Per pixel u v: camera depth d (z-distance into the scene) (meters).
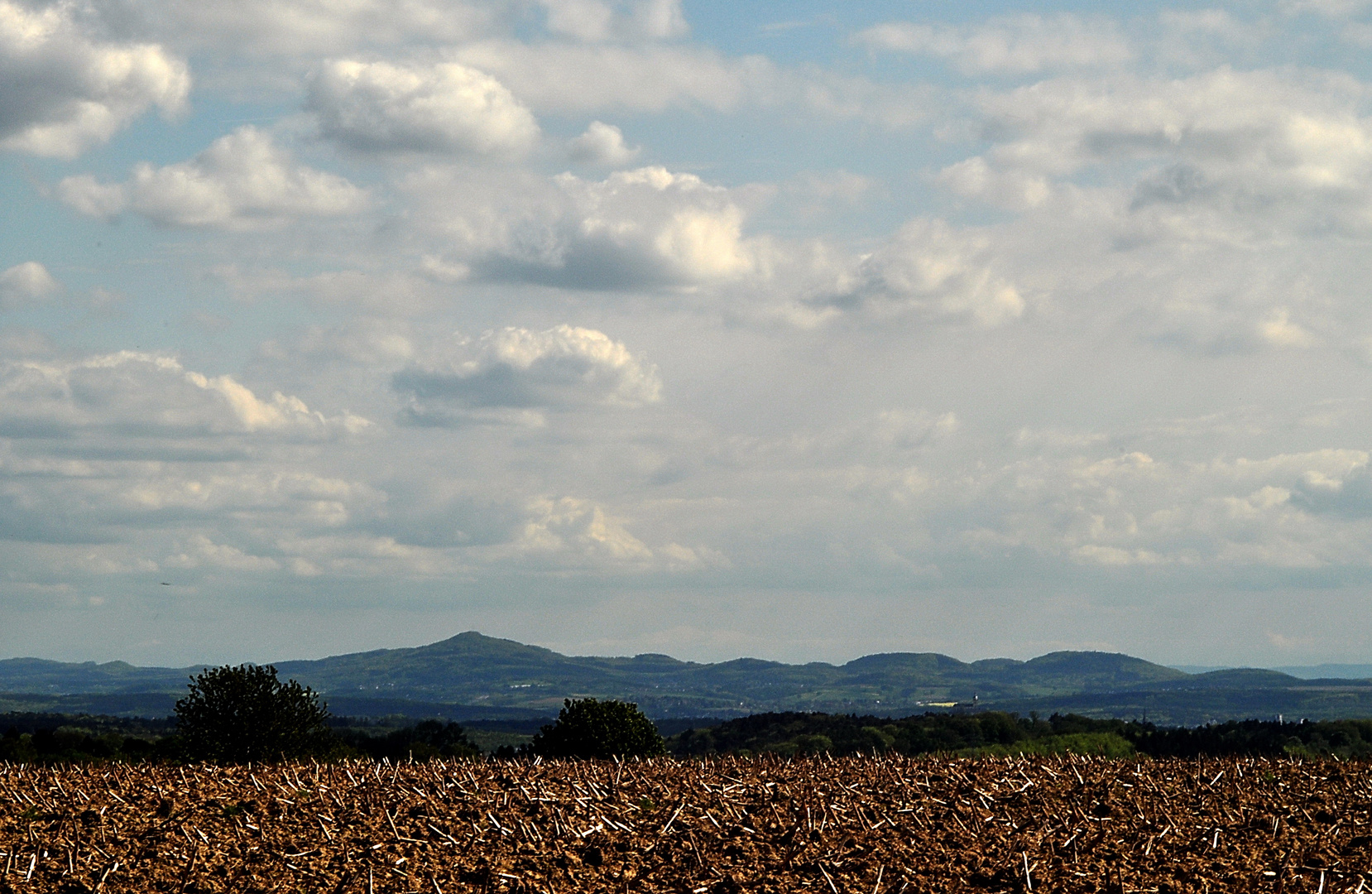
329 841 43.44
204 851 42.03
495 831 45.03
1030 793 54.28
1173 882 38.00
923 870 40.22
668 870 40.38
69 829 44.75
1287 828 45.84
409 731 182.62
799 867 40.69
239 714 95.19
